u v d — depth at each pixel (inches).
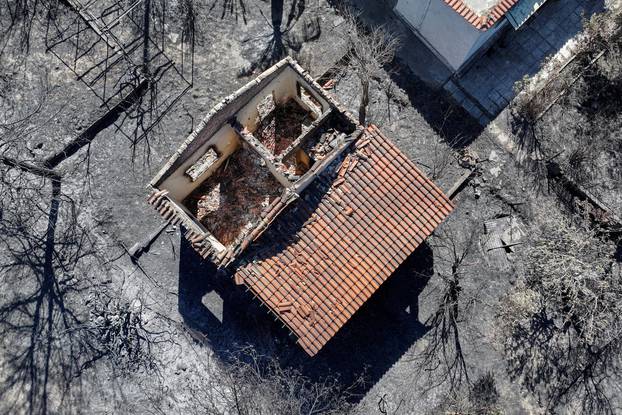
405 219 789.9
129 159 936.3
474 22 791.7
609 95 928.9
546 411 879.1
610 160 919.7
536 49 940.0
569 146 923.4
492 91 936.9
